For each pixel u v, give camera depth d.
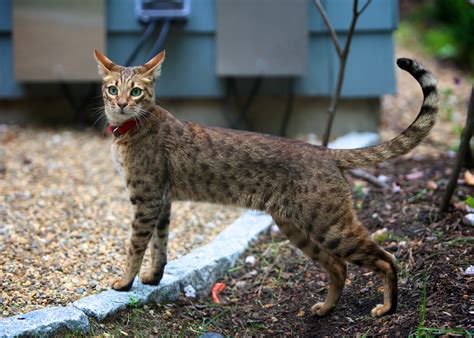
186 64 3.65
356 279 2.75
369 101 3.68
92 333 2.53
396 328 2.52
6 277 2.68
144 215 2.65
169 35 3.64
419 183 3.11
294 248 2.93
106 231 2.96
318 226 2.55
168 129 2.67
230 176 2.64
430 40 5.45
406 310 2.57
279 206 2.60
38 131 3.66
